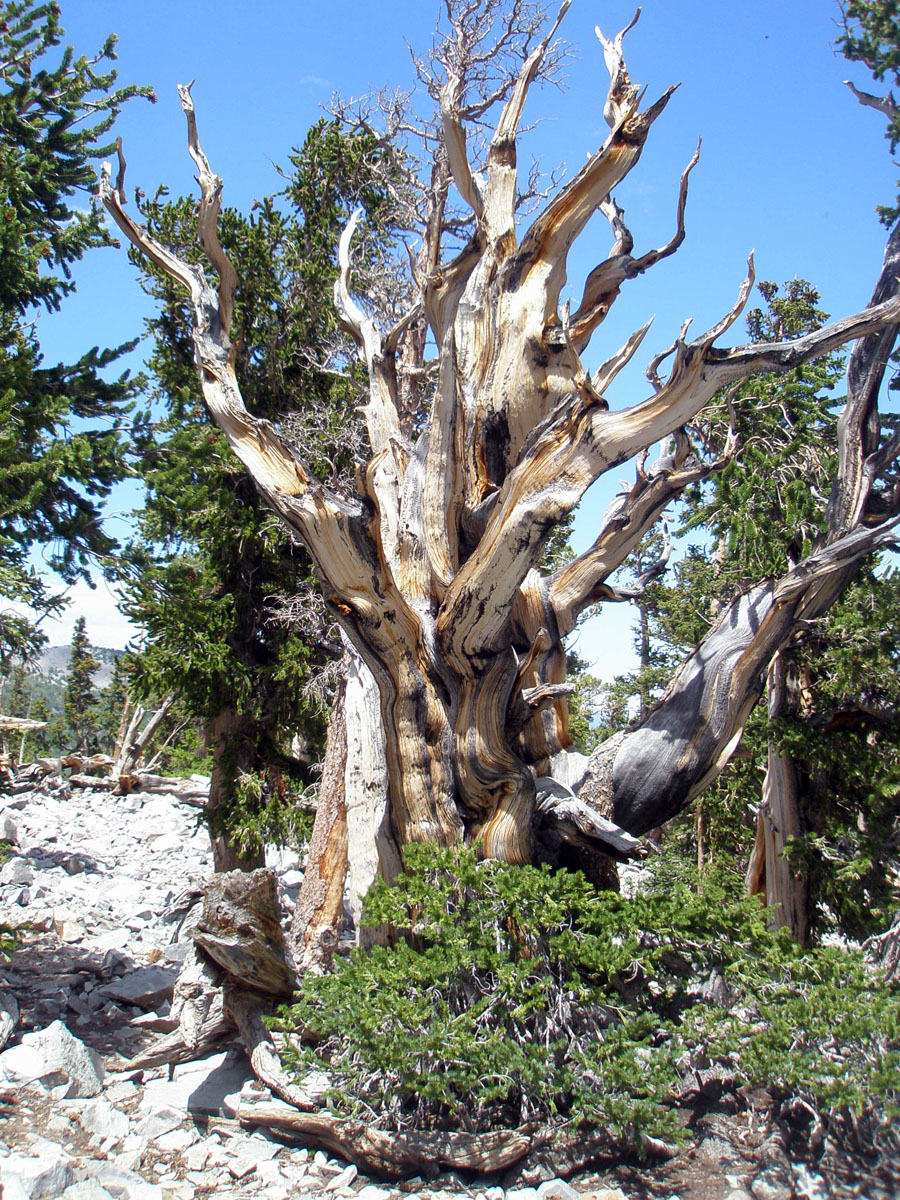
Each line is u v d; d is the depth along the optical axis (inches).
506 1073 230.5
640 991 275.7
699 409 271.1
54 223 403.5
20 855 654.5
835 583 355.3
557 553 730.2
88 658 1822.1
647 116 310.3
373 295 530.3
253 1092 274.5
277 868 725.3
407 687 293.4
